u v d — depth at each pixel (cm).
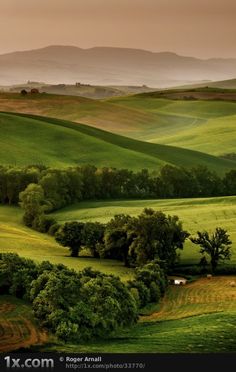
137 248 9150
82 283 6091
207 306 7162
